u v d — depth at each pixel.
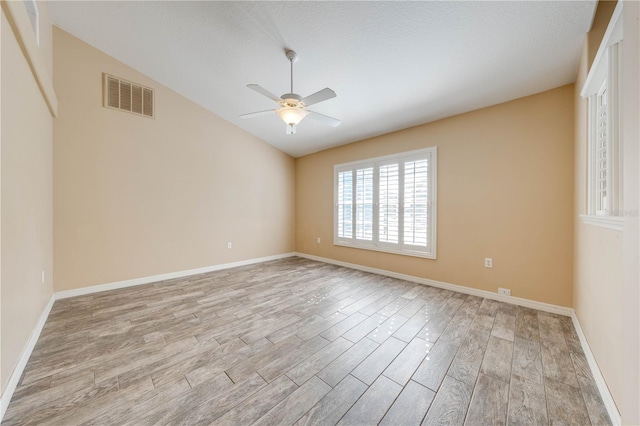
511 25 1.95
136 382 1.57
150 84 3.65
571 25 1.88
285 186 5.55
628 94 1.02
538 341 2.04
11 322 1.55
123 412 1.34
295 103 2.37
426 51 2.33
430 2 1.88
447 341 2.05
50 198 2.80
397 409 1.37
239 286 3.49
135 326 2.30
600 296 1.62
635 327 0.95
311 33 2.35
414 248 3.68
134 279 3.53
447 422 1.28
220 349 1.94
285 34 2.41
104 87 3.28
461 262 3.22
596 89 1.86
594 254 1.78
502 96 2.79
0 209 1.42
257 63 2.91
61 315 2.52
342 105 3.38
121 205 3.42
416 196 3.64
